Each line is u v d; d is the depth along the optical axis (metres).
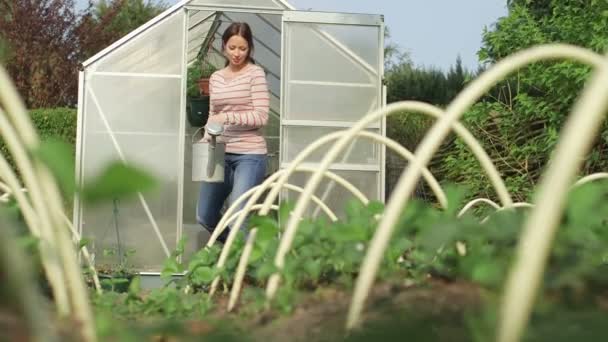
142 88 7.77
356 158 7.54
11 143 1.34
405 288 1.56
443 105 18.22
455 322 1.02
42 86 16.30
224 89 5.48
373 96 7.66
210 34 9.84
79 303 1.15
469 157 8.16
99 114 7.73
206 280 2.71
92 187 0.43
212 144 5.41
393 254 2.12
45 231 1.37
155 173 0.44
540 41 7.55
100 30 17.25
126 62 7.76
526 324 0.91
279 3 7.95
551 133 7.34
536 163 8.18
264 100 5.48
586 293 1.15
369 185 7.53
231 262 2.82
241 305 2.21
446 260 1.84
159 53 7.78
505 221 1.50
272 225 2.30
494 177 2.08
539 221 0.82
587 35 7.14
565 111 7.50
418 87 18.34
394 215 1.22
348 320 1.22
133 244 7.60
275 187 2.38
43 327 0.57
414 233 1.97
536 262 0.81
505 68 1.21
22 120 1.04
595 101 0.83
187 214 8.62
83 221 7.51
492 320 0.90
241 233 2.94
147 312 2.36
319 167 1.93
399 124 12.44
